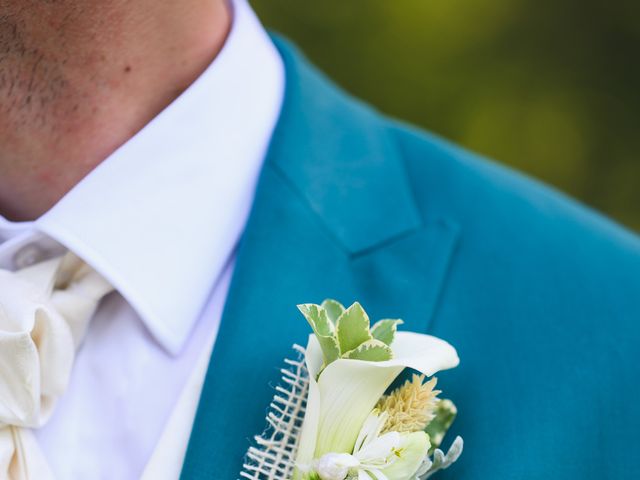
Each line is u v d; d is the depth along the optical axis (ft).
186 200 1.80
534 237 1.94
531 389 1.74
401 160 2.05
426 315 1.81
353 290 1.82
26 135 1.77
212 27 1.83
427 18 4.94
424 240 1.90
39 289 1.71
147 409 1.76
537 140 4.97
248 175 1.88
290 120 1.94
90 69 1.75
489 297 1.84
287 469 1.60
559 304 1.84
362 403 1.53
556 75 4.96
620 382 1.77
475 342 1.79
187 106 1.80
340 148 1.97
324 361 1.55
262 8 4.97
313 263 1.82
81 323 1.75
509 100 4.95
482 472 1.68
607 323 1.83
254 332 1.75
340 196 1.90
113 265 1.75
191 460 1.67
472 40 4.97
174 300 1.78
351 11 4.97
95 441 1.75
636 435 1.74
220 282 1.86
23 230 1.79
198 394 1.76
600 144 4.96
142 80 1.80
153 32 1.77
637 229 4.98
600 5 4.92
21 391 1.64
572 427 1.72
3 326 1.67
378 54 4.98
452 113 4.97
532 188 2.10
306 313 1.54
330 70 4.99
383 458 1.51
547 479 1.67
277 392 1.71
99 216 1.75
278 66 2.00
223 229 1.83
